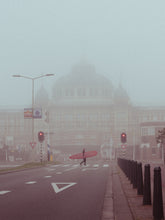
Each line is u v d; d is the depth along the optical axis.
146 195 12.75
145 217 10.38
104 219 10.24
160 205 9.94
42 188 18.72
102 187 19.84
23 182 22.84
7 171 38.28
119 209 11.88
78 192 17.00
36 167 50.03
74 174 32.50
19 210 11.68
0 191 17.22
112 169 43.09
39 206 12.53
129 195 15.80
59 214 11.01
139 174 15.76
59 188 18.75
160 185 10.04
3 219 10.16
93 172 36.38
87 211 11.62
